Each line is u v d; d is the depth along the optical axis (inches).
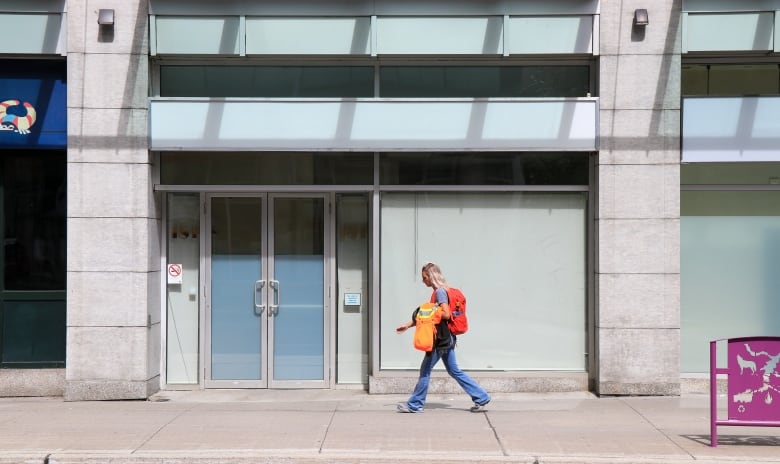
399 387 430.6
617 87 419.5
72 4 417.7
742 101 416.8
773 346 307.6
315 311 446.9
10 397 426.0
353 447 316.2
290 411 388.5
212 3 418.6
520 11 418.6
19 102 423.5
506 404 403.9
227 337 446.0
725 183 433.7
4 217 433.1
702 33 416.8
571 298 434.0
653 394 418.6
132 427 352.8
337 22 421.1
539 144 420.8
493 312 434.3
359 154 437.1
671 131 419.2
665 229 418.6
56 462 302.7
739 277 433.1
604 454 305.9
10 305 432.1
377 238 433.1
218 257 446.9
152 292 427.8
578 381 428.8
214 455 303.9
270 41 420.5
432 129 421.7
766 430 347.9
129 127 418.6
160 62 431.5
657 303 418.0
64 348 431.2
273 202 446.0
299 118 421.7
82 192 417.7
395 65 432.5
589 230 431.8
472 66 433.7
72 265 417.1
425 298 433.7
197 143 420.5
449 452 308.5
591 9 418.9
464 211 435.5
